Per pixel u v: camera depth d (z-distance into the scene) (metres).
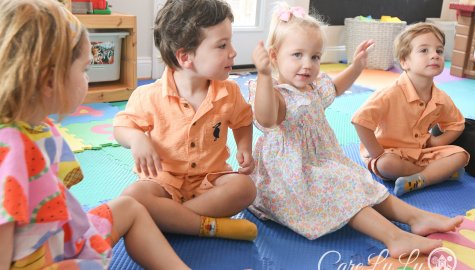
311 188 1.22
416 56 1.56
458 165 1.54
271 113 1.15
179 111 1.16
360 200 1.19
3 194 0.65
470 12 3.14
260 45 1.12
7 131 0.68
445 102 1.61
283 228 1.24
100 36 2.28
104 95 2.26
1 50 0.65
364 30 3.38
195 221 1.13
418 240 1.10
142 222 0.95
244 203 1.18
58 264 0.75
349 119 2.16
